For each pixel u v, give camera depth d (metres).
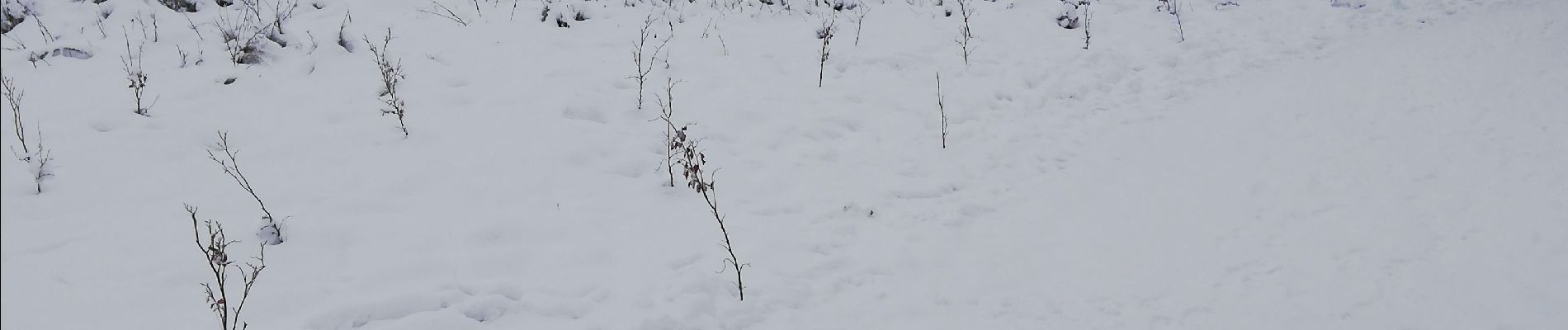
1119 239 4.58
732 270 4.32
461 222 4.66
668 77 6.96
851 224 4.90
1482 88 6.08
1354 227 4.40
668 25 8.07
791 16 8.59
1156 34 8.28
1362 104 6.11
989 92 6.98
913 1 9.15
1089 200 5.11
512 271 4.25
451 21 7.62
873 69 7.43
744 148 5.88
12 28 6.73
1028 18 8.69
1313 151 5.41
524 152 5.51
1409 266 3.98
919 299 4.13
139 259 4.09
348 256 4.29
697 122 6.21
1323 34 8.14
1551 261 3.85
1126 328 3.79
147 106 5.70
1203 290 4.02
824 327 3.92
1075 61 7.62
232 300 3.82
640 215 4.89
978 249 4.61
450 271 4.20
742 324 3.93
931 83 7.17
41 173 4.72
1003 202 5.21
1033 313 3.96
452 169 5.24
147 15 7.10
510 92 6.39
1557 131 5.18
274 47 6.65
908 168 5.67
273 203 4.71
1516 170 4.76
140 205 4.59
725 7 8.67
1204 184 5.13
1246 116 6.22
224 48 6.66
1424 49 7.27
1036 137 6.18
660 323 3.87
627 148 5.73
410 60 6.80
